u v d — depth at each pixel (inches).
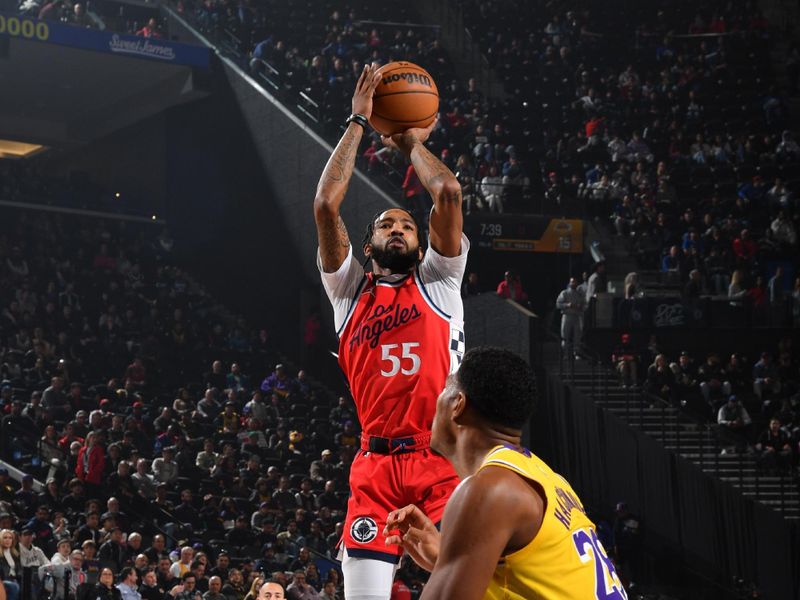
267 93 1146.7
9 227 1172.5
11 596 511.2
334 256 175.3
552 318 996.6
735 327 937.5
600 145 1122.7
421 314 171.2
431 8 1347.2
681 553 847.1
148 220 1272.1
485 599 105.3
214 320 1116.5
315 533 696.4
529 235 1009.5
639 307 936.3
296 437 840.3
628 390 882.1
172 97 1243.2
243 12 1259.2
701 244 1006.4
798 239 1000.9
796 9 1342.3
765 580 815.1
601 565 107.1
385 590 168.6
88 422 767.7
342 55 1208.2
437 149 1100.5
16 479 713.0
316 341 1056.2
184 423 814.5
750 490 840.9
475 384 111.7
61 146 1416.1
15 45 1137.4
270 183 1139.9
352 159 174.4
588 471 877.2
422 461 169.0
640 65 1259.2
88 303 1033.5
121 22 1259.2
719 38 1272.1
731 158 1116.5
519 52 1275.8
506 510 102.9
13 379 833.5
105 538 598.9
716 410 884.0
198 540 661.9
